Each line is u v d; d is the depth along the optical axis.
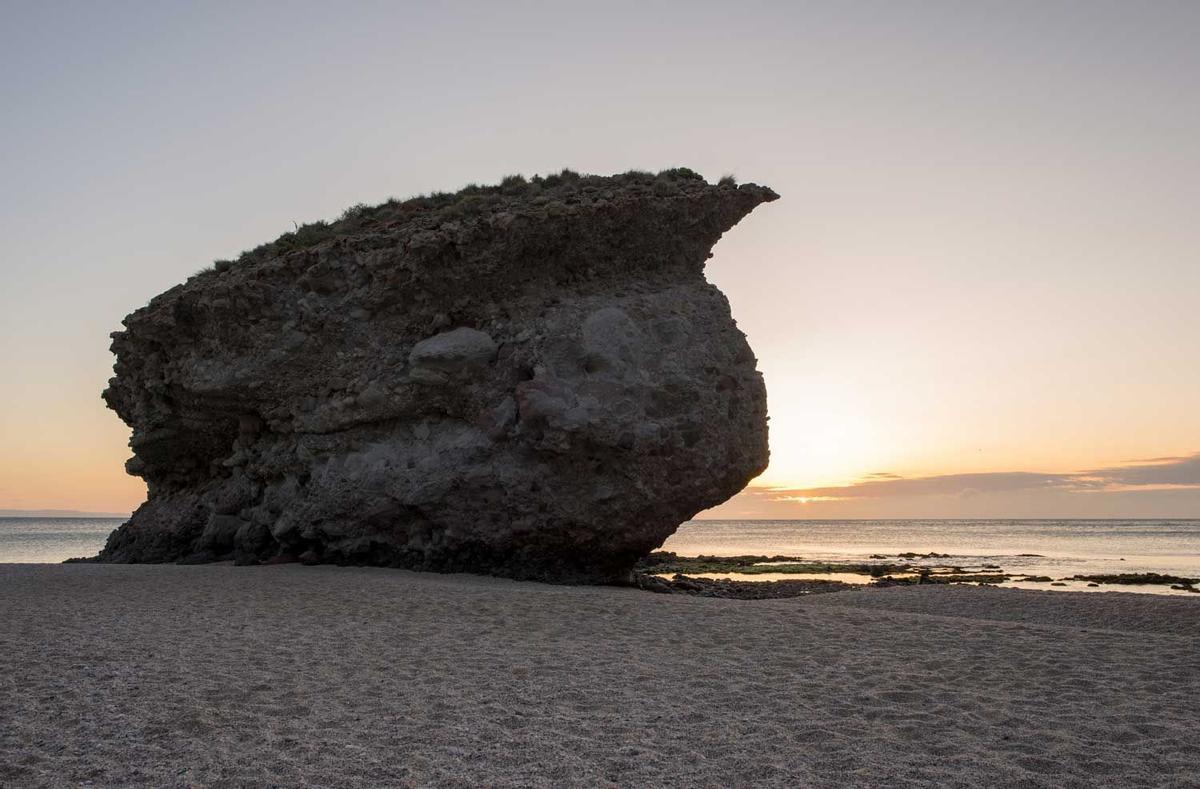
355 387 22.83
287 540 24.06
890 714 8.05
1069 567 41.78
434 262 21.98
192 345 25.64
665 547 81.19
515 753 6.82
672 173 25.02
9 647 10.93
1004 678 9.63
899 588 22.81
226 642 11.40
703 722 7.76
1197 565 43.50
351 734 7.29
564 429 20.03
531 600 15.88
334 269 23.30
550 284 22.66
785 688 9.07
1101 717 7.98
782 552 65.25
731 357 22.78
